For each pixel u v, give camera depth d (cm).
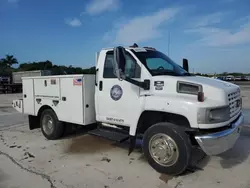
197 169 367
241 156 422
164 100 338
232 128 337
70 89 476
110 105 420
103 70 430
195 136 320
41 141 535
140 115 374
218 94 322
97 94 442
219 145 317
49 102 528
